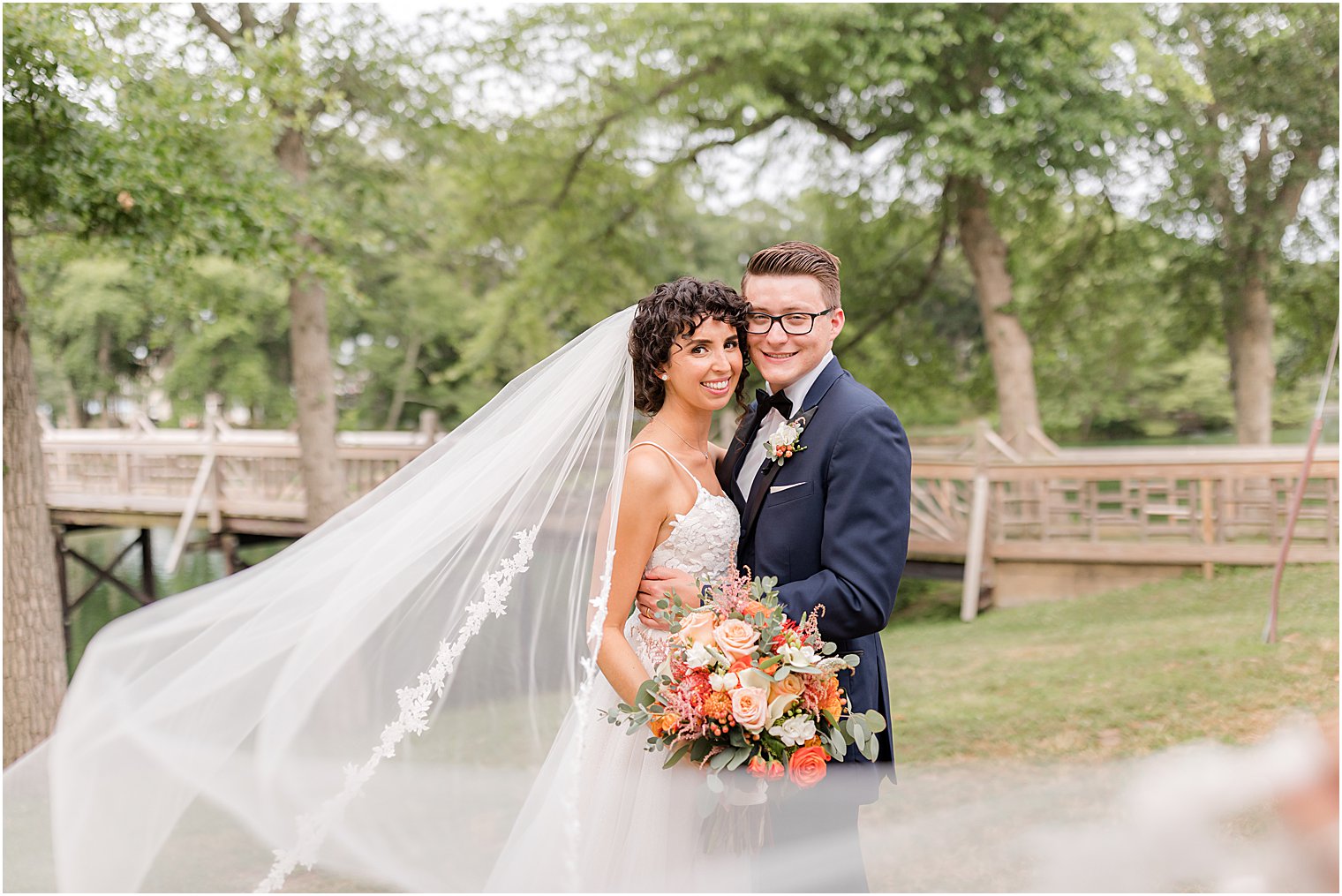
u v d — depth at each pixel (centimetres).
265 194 587
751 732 168
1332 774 85
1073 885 152
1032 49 916
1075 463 846
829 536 190
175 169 531
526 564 199
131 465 1153
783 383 206
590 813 193
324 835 182
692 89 1081
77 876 179
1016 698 516
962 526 888
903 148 1020
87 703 192
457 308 1529
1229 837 100
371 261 1263
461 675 209
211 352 1673
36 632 498
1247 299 1072
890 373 1253
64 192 482
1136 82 962
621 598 193
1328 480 755
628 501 193
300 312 927
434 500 206
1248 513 858
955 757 414
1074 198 1070
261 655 195
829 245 1215
